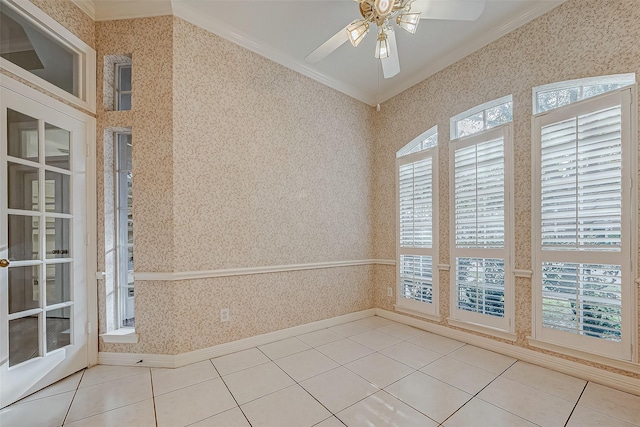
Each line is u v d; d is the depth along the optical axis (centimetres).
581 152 204
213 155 248
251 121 271
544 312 222
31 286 191
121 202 252
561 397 181
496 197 252
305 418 162
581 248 204
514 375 210
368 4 184
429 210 310
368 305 367
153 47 230
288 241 296
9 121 179
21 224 186
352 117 356
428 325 309
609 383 191
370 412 168
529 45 233
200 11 233
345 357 243
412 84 332
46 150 200
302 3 222
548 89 228
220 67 253
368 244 371
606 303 192
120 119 233
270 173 284
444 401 178
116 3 225
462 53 279
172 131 226
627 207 185
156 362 225
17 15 186
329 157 333
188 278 232
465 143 277
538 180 226
